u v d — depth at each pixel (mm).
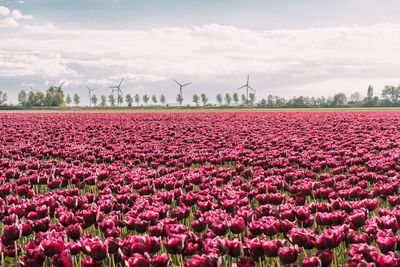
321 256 3857
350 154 13242
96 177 9148
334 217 5230
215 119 43062
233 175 9953
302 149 15922
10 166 11719
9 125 33000
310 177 9531
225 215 5574
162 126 32125
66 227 5285
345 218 5496
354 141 17188
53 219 6746
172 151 15820
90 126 29875
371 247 3887
